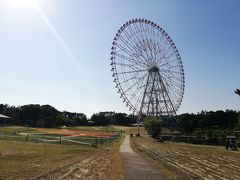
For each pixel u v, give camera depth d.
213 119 143.38
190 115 147.50
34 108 195.75
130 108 101.06
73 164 31.86
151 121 111.19
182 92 105.12
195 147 73.06
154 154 49.72
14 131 97.88
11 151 43.00
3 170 25.86
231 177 28.80
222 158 47.62
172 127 116.00
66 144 62.75
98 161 35.69
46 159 35.69
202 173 30.30
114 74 100.00
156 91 100.88
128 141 85.88
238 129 93.50
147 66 101.12
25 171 25.67
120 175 25.14
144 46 101.38
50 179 22.42
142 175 25.75
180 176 26.89
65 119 181.62
